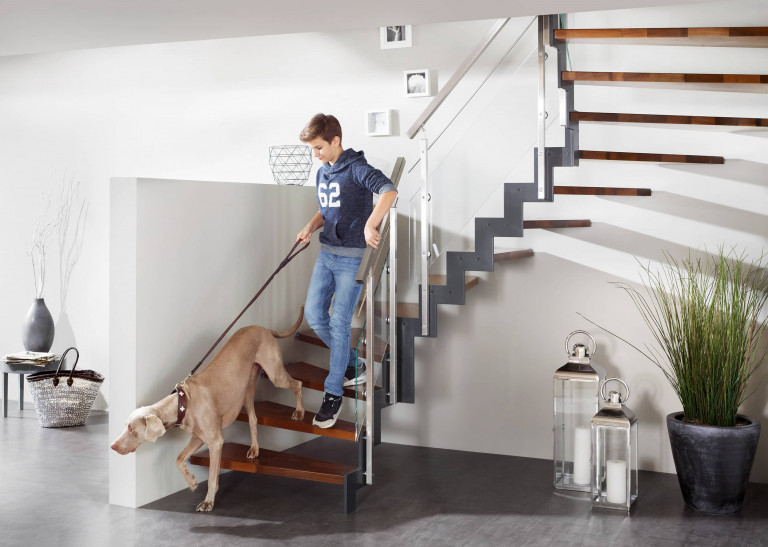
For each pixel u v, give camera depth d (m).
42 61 6.76
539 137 4.38
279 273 5.34
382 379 4.77
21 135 6.84
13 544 3.69
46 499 4.34
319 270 4.52
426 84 5.56
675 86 4.40
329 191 4.40
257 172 6.16
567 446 4.66
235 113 6.21
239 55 6.18
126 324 4.19
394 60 5.71
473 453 5.51
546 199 4.45
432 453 5.50
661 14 4.91
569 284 5.25
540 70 4.32
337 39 5.88
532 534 3.89
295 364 5.35
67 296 6.64
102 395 6.54
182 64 6.34
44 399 5.83
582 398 4.61
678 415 4.49
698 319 4.38
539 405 5.36
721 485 4.17
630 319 5.10
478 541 3.78
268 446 5.29
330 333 4.56
